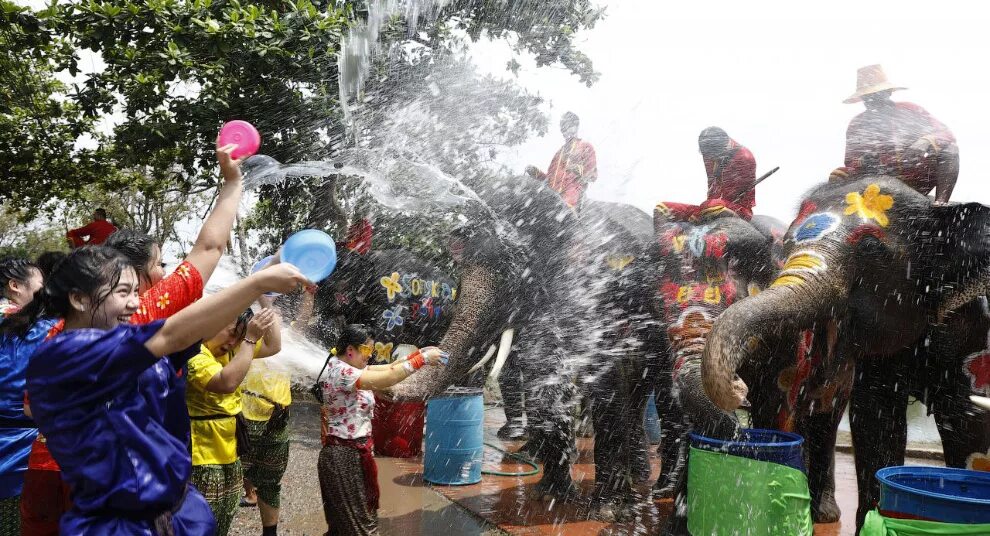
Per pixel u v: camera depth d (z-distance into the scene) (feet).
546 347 18.97
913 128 15.24
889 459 15.96
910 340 14.89
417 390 16.44
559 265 18.95
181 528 6.84
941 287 14.51
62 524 6.37
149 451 6.48
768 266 17.52
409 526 15.90
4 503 9.39
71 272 6.68
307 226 26.27
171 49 22.12
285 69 23.54
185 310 6.23
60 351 6.21
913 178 14.97
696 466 13.23
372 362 22.77
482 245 18.81
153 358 6.21
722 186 17.80
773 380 16.57
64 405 6.24
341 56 24.40
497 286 18.51
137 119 26.30
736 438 14.28
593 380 18.38
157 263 9.25
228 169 7.94
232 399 11.79
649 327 18.31
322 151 26.00
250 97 24.91
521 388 21.89
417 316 22.98
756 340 15.67
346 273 23.82
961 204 14.20
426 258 24.36
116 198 48.73
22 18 22.25
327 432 12.48
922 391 15.72
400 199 26.20
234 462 11.76
